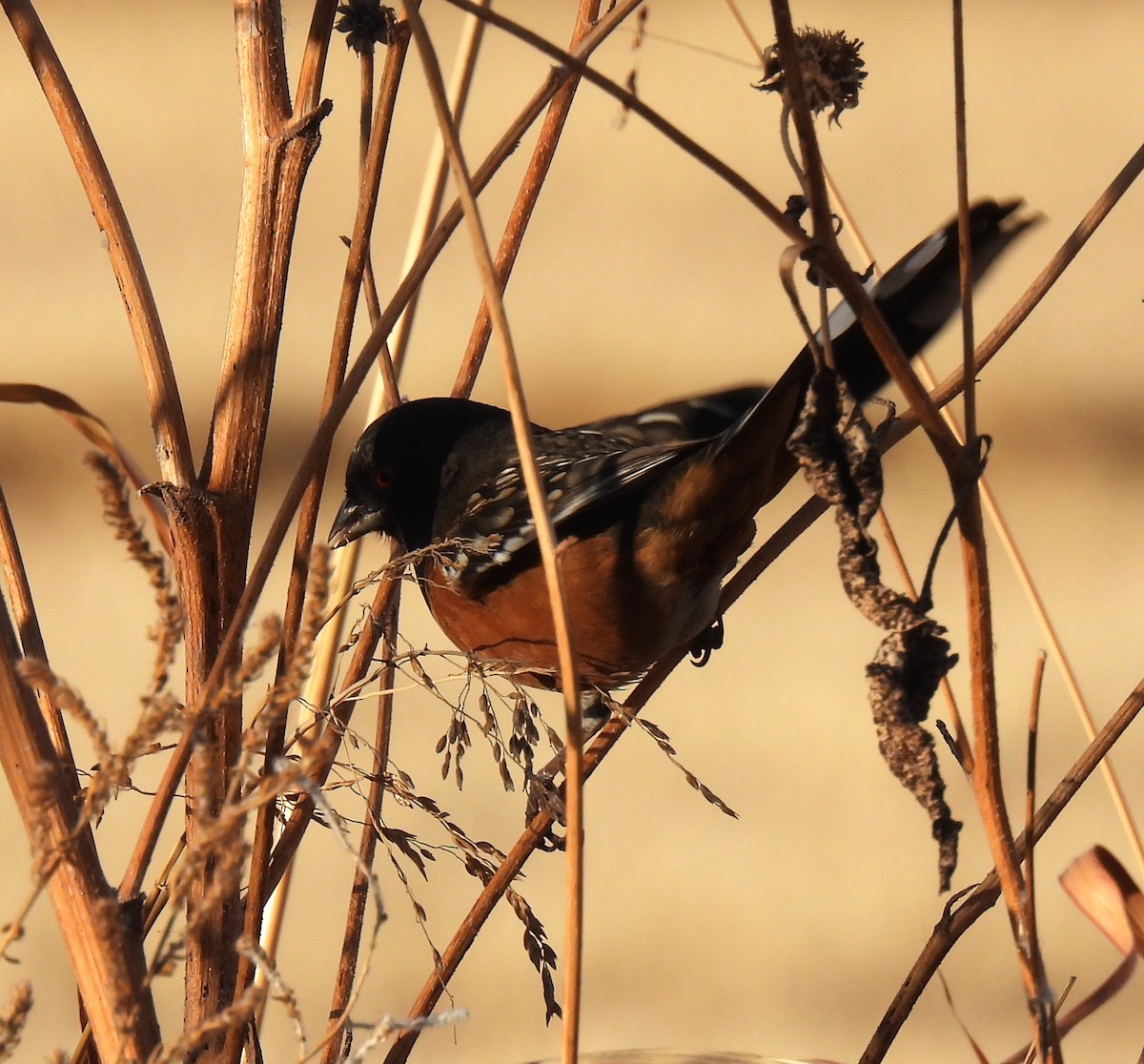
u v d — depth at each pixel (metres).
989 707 3.51
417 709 16.48
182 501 3.91
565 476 6.09
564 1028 3.19
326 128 34.97
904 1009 4.21
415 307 5.40
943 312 4.48
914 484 22.84
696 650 6.90
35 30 3.99
